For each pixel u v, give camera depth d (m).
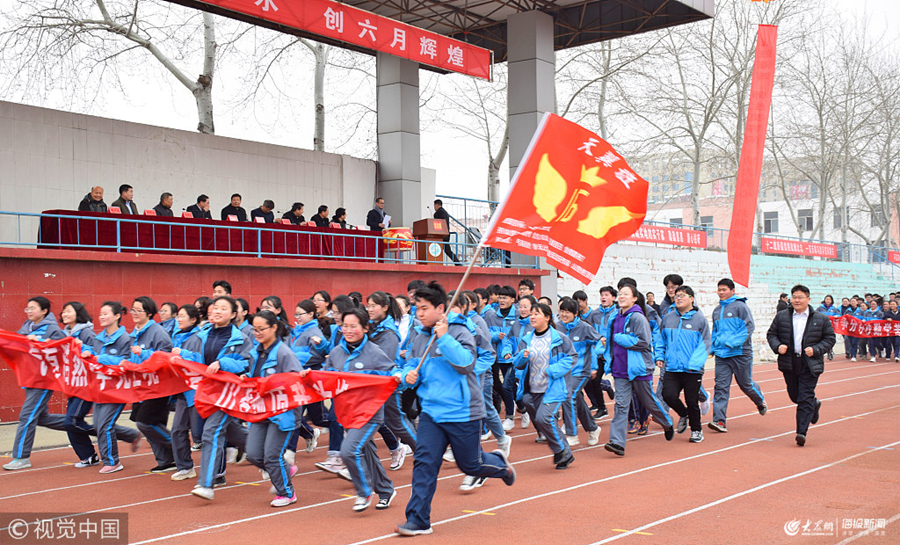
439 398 6.14
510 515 6.77
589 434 10.54
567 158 7.30
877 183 49.25
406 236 20.06
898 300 26.23
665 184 59.38
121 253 13.30
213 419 7.31
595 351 11.02
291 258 16.27
